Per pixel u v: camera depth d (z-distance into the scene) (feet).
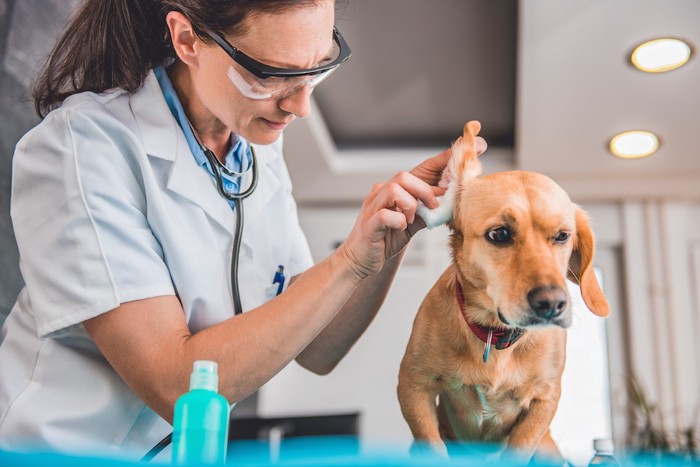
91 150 3.67
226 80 3.59
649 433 10.22
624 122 10.25
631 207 12.28
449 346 3.88
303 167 11.82
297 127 10.57
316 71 3.54
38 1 6.91
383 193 3.52
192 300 3.86
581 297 3.85
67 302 3.45
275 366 3.35
